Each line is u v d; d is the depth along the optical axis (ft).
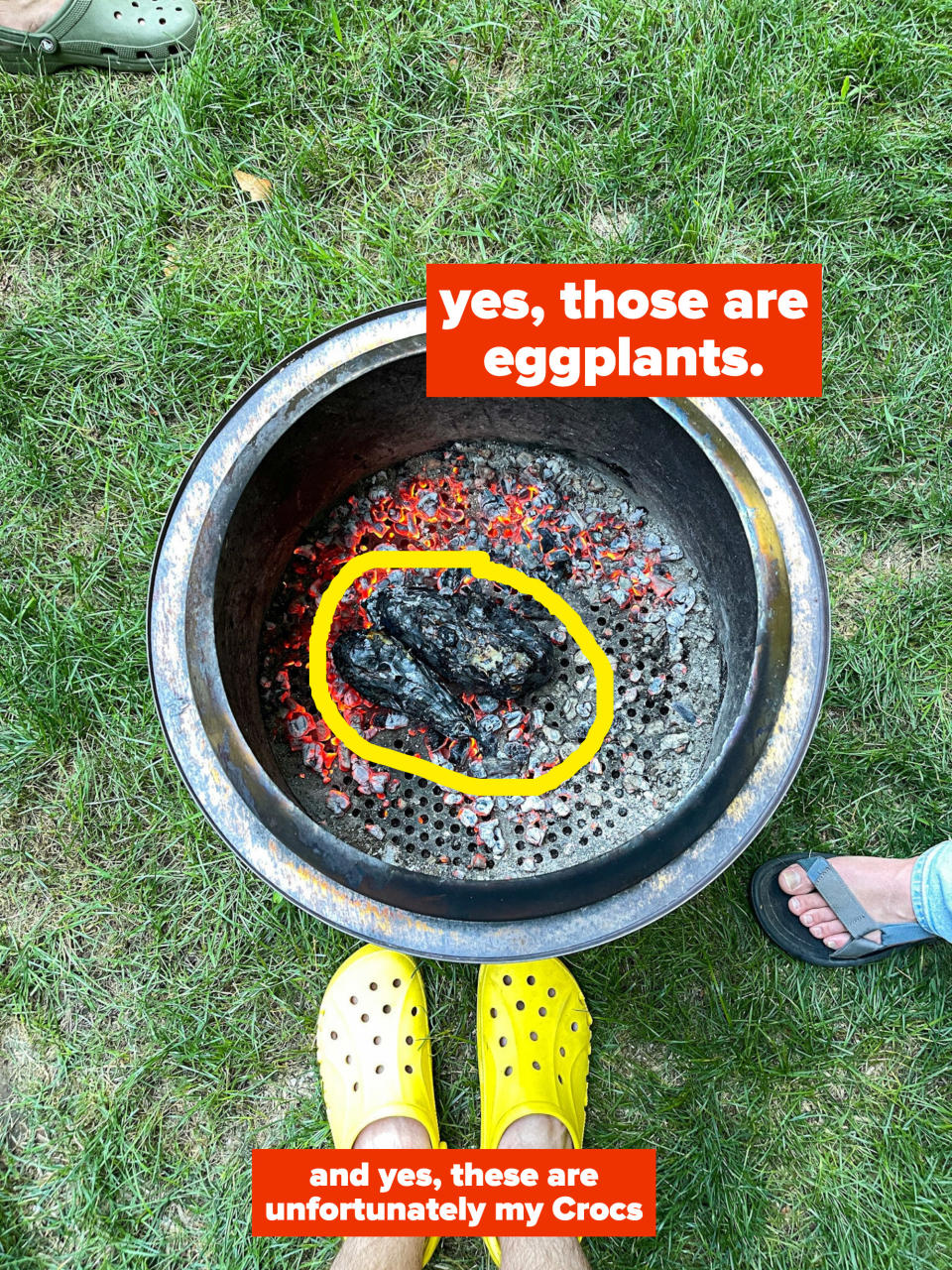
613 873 3.19
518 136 5.31
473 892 3.21
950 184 5.24
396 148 5.35
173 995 4.72
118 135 5.36
